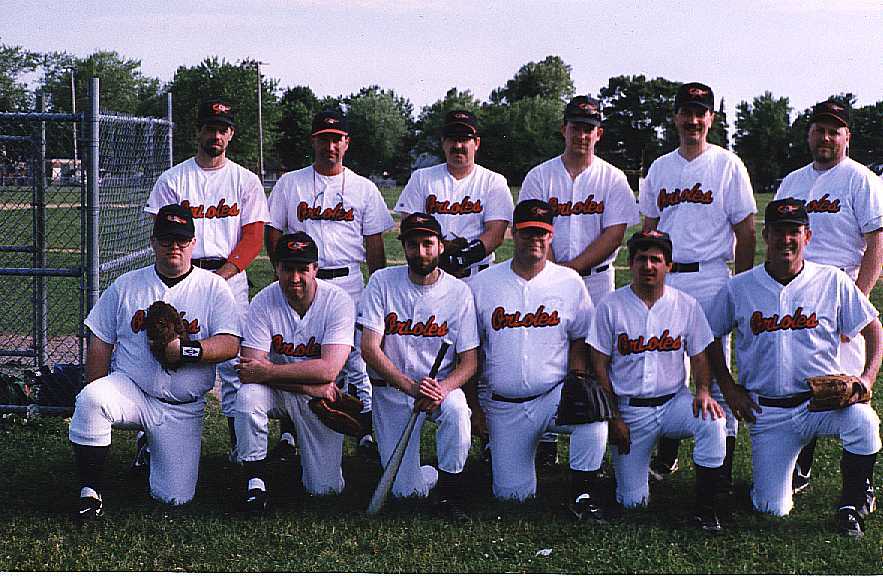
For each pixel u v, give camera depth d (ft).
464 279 20.52
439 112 275.39
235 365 17.87
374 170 292.20
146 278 17.67
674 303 17.48
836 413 16.49
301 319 17.87
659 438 17.79
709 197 19.57
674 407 17.25
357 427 17.38
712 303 18.12
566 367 17.98
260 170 181.57
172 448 17.28
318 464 17.85
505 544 15.52
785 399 16.98
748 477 19.13
